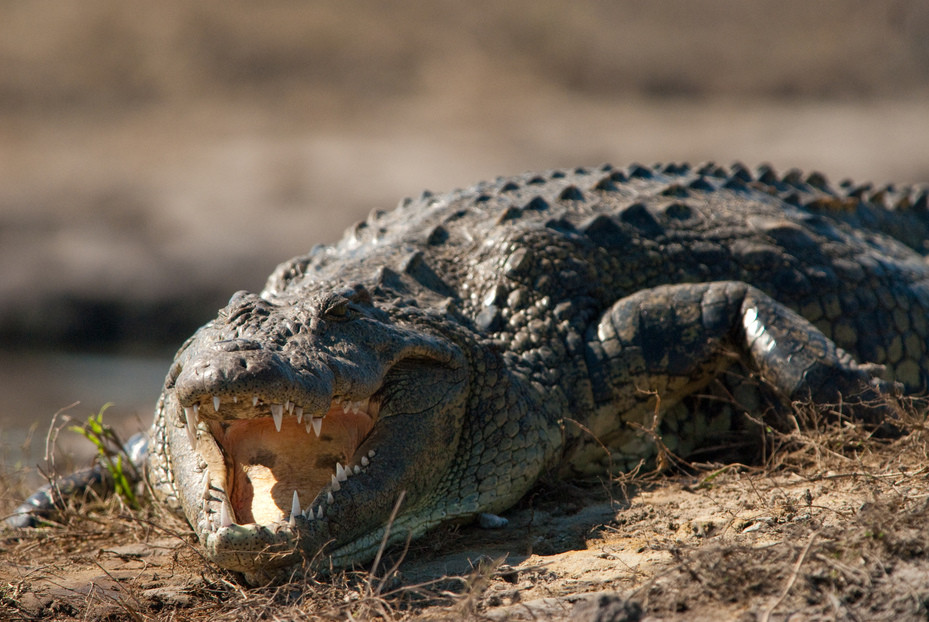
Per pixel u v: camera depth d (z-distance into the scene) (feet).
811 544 29.89
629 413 49.90
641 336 50.16
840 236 61.16
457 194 61.82
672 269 54.80
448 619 30.76
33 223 187.21
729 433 51.52
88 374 132.98
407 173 230.27
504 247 51.52
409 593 34.12
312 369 35.40
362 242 57.36
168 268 170.71
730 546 31.50
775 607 28.09
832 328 55.93
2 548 48.29
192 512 37.60
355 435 41.37
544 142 263.70
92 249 175.83
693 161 245.04
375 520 38.19
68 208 197.98
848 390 47.39
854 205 68.13
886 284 59.26
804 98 316.81
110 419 99.35
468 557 38.42
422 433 40.96
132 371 136.56
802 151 248.11
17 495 60.64
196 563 41.06
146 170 230.68
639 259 54.29
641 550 36.27
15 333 158.30
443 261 52.54
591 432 47.44
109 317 161.68
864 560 29.40
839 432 45.75
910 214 75.36
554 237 52.70
